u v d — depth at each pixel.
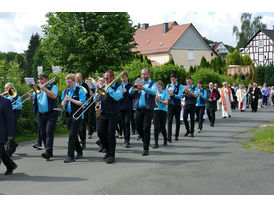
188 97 11.31
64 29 23.28
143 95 8.24
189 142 10.19
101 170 6.61
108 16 23.61
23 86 13.30
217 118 18.41
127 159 7.70
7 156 6.40
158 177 5.92
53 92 7.79
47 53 24.73
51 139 7.78
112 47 23.94
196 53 59.72
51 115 7.80
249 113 22.05
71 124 7.63
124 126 9.80
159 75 21.64
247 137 10.91
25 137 11.66
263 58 71.56
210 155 7.95
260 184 5.45
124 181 5.70
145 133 8.20
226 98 18.61
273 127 12.18
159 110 9.32
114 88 7.29
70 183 5.67
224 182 5.57
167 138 10.29
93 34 23.50
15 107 8.43
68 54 23.70
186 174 6.11
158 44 58.78
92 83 11.16
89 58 23.62
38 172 6.57
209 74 28.19
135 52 25.73
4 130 5.95
